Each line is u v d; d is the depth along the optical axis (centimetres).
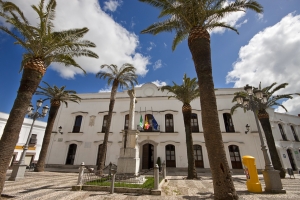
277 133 1936
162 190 767
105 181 867
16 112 673
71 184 909
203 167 1764
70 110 2227
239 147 1808
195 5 768
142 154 1877
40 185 870
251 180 736
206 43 716
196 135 1889
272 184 706
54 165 1955
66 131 2109
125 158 978
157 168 723
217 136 579
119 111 2147
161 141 1895
